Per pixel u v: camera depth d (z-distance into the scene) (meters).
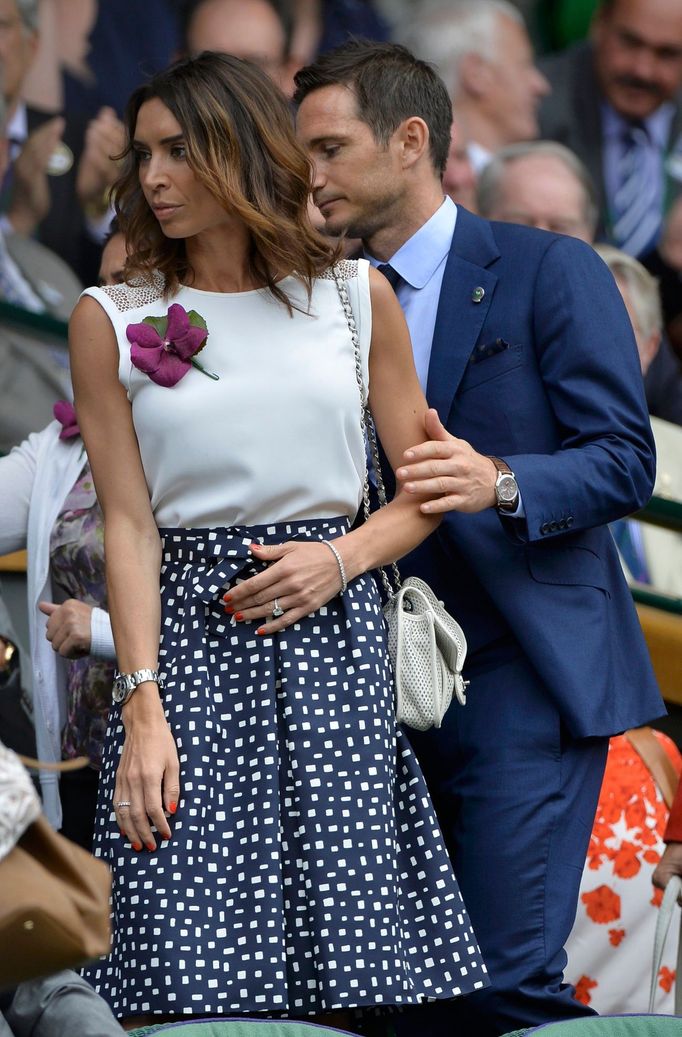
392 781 10.48
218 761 10.17
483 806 12.34
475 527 12.39
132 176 10.72
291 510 10.45
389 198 12.82
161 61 23.42
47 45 22.84
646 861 14.13
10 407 19.12
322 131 12.77
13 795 6.38
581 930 14.01
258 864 9.94
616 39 24.81
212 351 10.43
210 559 10.40
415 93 12.86
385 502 11.70
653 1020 9.22
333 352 10.64
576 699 12.16
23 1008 8.11
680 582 20.03
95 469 10.70
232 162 10.22
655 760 14.59
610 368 12.30
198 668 10.23
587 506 11.95
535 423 12.51
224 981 9.77
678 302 25.16
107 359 10.53
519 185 25.09
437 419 11.16
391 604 11.40
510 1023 12.03
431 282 12.89
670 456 24.09
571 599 12.48
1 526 13.59
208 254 10.59
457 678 11.45
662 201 25.38
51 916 6.45
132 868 10.00
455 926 10.47
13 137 22.45
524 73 24.97
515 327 12.55
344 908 9.98
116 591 10.42
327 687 10.32
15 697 15.96
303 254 10.55
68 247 22.83
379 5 24.45
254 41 23.72
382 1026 12.07
